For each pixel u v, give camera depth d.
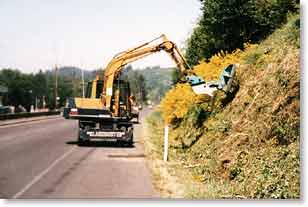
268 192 10.57
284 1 25.06
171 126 31.00
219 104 20.86
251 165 12.78
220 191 11.77
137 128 42.47
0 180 13.75
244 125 15.64
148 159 18.72
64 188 12.56
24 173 15.11
